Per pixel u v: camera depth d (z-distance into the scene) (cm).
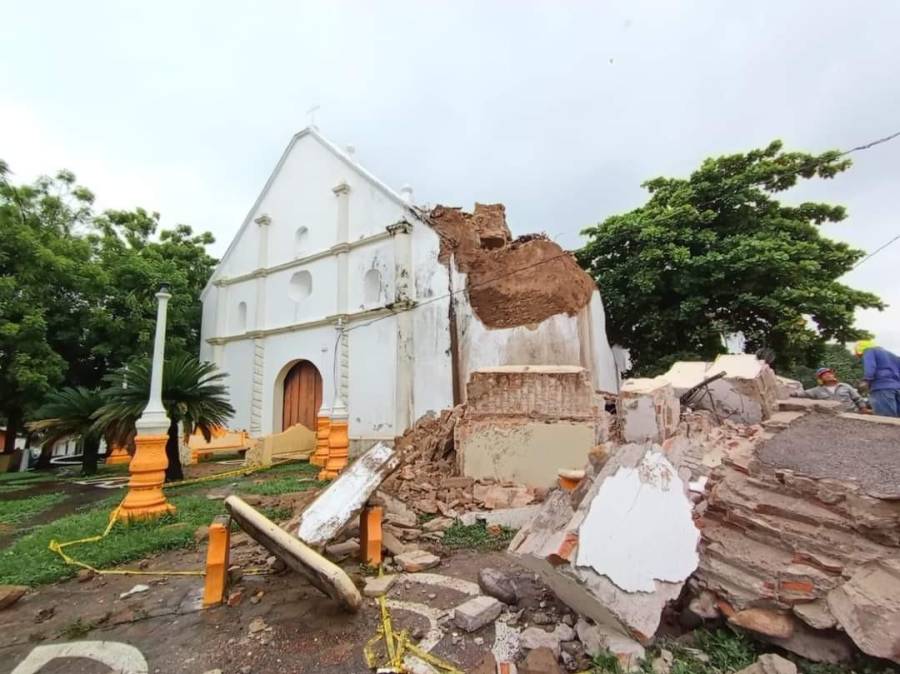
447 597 388
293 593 403
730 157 1360
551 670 275
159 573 471
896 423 357
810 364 1342
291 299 1695
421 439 1007
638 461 328
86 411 1186
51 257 1445
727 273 1248
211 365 1090
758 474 331
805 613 262
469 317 1255
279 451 1303
